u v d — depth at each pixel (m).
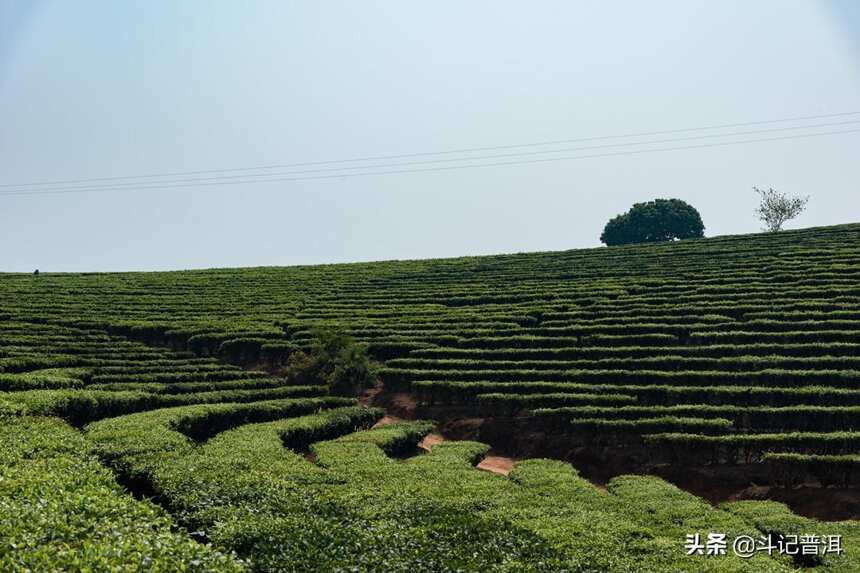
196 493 21.89
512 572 16.94
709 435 36.47
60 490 19.06
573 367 47.94
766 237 79.69
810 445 34.53
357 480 26.58
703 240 82.88
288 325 60.41
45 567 13.44
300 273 84.88
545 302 62.84
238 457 27.48
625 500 27.39
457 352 51.81
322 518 20.06
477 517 21.59
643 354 48.81
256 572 16.48
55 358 47.69
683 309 55.75
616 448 38.03
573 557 18.56
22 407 31.97
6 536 14.74
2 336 54.94
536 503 25.09
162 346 59.16
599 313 57.31
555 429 40.56
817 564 22.84
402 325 58.56
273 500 21.55
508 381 46.72
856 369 43.53
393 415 46.38
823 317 51.09
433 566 16.94
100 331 59.50
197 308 68.19
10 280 82.94
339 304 68.25
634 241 125.56
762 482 33.81
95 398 36.28
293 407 41.25
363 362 50.00
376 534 18.94
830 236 76.00
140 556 14.41
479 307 63.09
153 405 39.09
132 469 24.94
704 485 34.28
